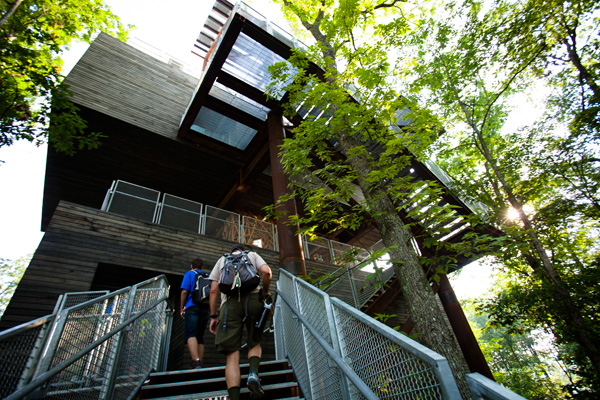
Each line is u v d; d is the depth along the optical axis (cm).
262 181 1286
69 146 754
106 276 714
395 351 147
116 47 1125
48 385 179
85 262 623
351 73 564
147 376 347
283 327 443
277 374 342
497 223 945
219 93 1043
